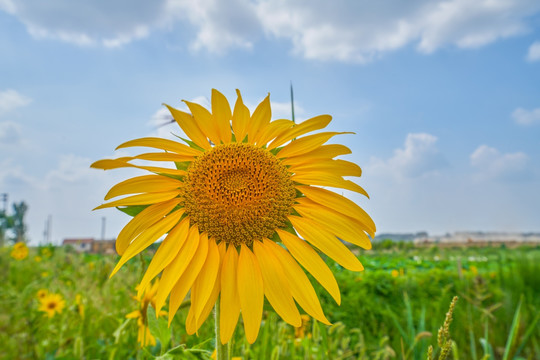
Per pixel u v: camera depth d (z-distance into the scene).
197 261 0.24
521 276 1.25
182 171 0.29
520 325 0.76
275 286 0.24
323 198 0.29
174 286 0.23
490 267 1.57
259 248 0.26
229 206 0.27
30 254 1.69
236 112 0.31
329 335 0.53
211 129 0.30
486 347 0.50
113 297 0.78
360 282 1.00
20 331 0.72
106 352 0.53
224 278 0.24
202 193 0.27
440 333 0.22
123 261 0.24
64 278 1.21
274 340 0.50
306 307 0.24
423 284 1.13
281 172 0.29
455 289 1.12
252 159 0.29
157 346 0.37
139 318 0.42
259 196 0.28
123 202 0.25
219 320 0.25
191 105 0.30
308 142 0.30
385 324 0.83
